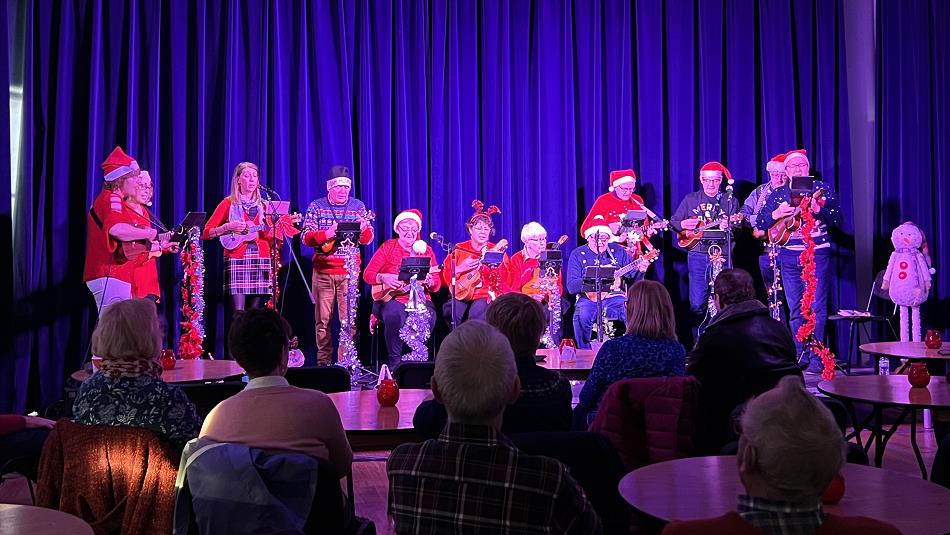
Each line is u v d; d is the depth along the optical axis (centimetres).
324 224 662
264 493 182
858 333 762
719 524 133
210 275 671
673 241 756
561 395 246
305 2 692
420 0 717
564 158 749
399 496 165
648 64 758
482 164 740
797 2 773
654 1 758
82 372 430
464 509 159
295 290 697
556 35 747
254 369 218
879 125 774
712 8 764
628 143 754
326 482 187
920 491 195
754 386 326
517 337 247
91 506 219
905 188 762
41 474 223
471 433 163
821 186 725
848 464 220
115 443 219
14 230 620
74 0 639
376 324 679
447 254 720
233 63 671
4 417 289
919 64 761
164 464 220
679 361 312
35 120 626
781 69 769
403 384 389
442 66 722
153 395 223
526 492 158
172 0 660
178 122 659
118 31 648
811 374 682
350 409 315
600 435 217
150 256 579
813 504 132
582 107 754
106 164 589
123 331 226
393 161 721
